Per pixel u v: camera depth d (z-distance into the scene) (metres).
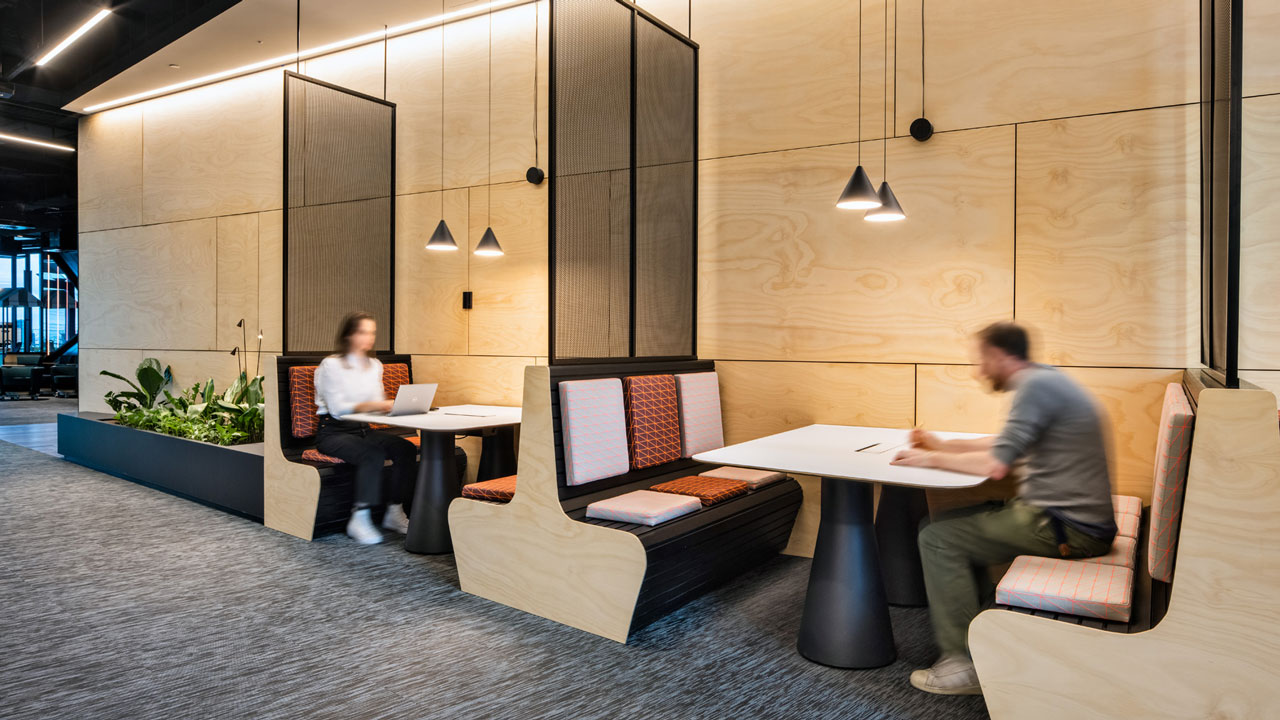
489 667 2.86
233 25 6.30
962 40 4.12
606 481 3.70
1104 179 3.77
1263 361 3.39
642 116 4.56
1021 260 3.98
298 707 2.53
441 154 6.26
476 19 6.03
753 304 4.82
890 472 2.68
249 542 4.62
